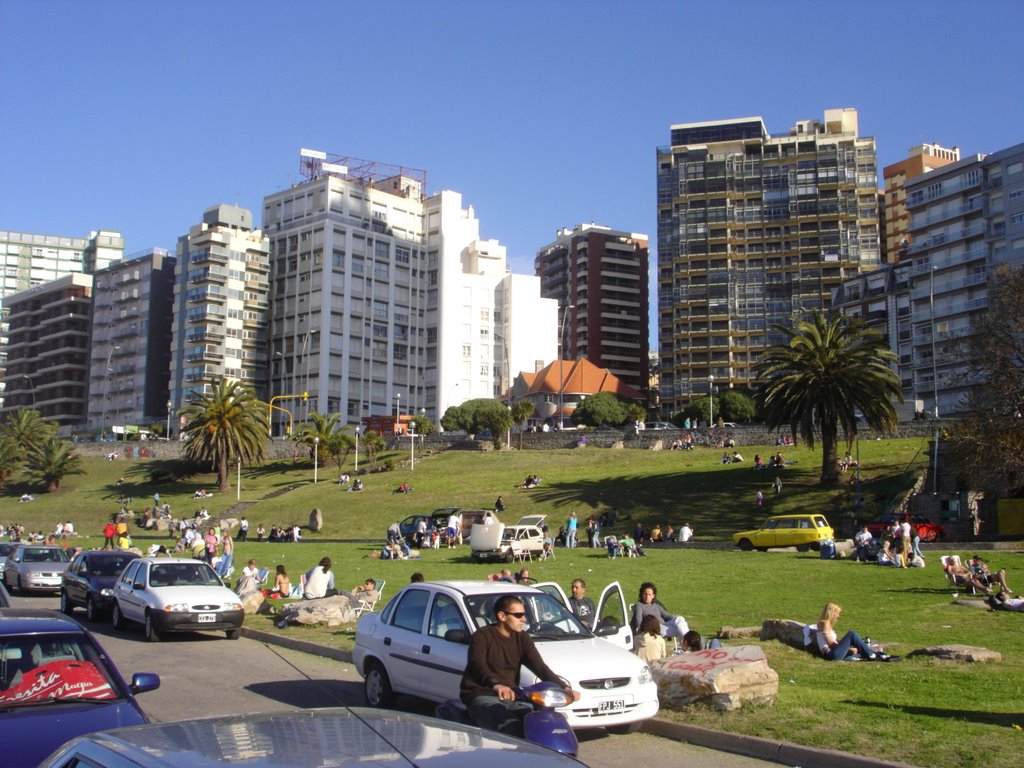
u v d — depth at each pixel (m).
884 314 118.12
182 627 18.36
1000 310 49.12
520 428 115.00
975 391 49.53
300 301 142.12
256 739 3.89
